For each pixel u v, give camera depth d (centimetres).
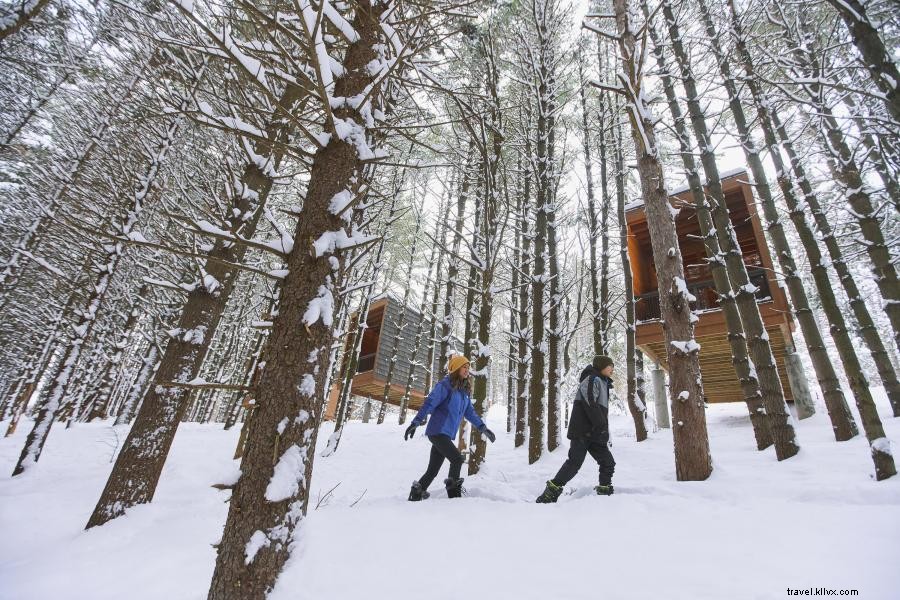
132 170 743
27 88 902
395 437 1126
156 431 452
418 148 973
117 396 2203
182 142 711
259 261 839
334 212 225
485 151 559
